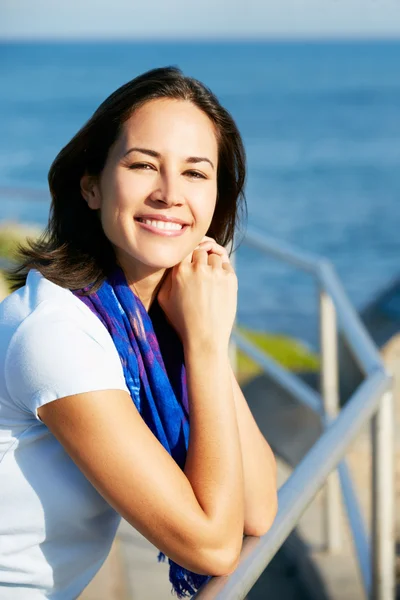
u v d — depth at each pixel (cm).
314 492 221
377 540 330
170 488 204
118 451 203
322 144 8638
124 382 222
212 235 279
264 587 463
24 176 7519
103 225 238
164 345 254
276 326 3008
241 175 262
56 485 217
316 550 471
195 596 179
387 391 301
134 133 230
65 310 216
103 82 17100
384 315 855
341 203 5788
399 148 8181
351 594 433
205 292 243
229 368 237
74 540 226
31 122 11244
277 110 11881
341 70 19312
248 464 255
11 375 207
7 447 215
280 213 5466
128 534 448
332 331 458
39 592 224
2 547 217
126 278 249
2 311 217
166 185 231
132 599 386
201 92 236
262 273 3581
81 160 240
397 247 4569
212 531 205
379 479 324
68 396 203
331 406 465
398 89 14362
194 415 225
